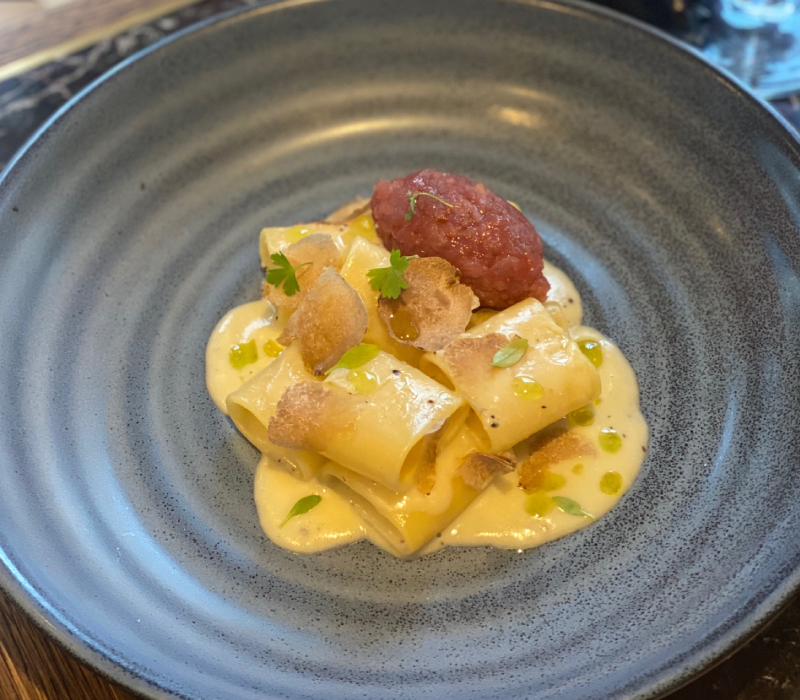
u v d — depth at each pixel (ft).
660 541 0.63
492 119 0.95
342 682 0.55
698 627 0.53
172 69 0.90
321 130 0.96
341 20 0.94
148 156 0.89
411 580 0.63
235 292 0.84
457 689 0.54
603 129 0.91
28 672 0.58
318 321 0.66
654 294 0.80
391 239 0.77
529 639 0.58
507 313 0.70
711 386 0.72
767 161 0.77
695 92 0.85
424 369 0.70
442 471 0.65
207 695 0.50
